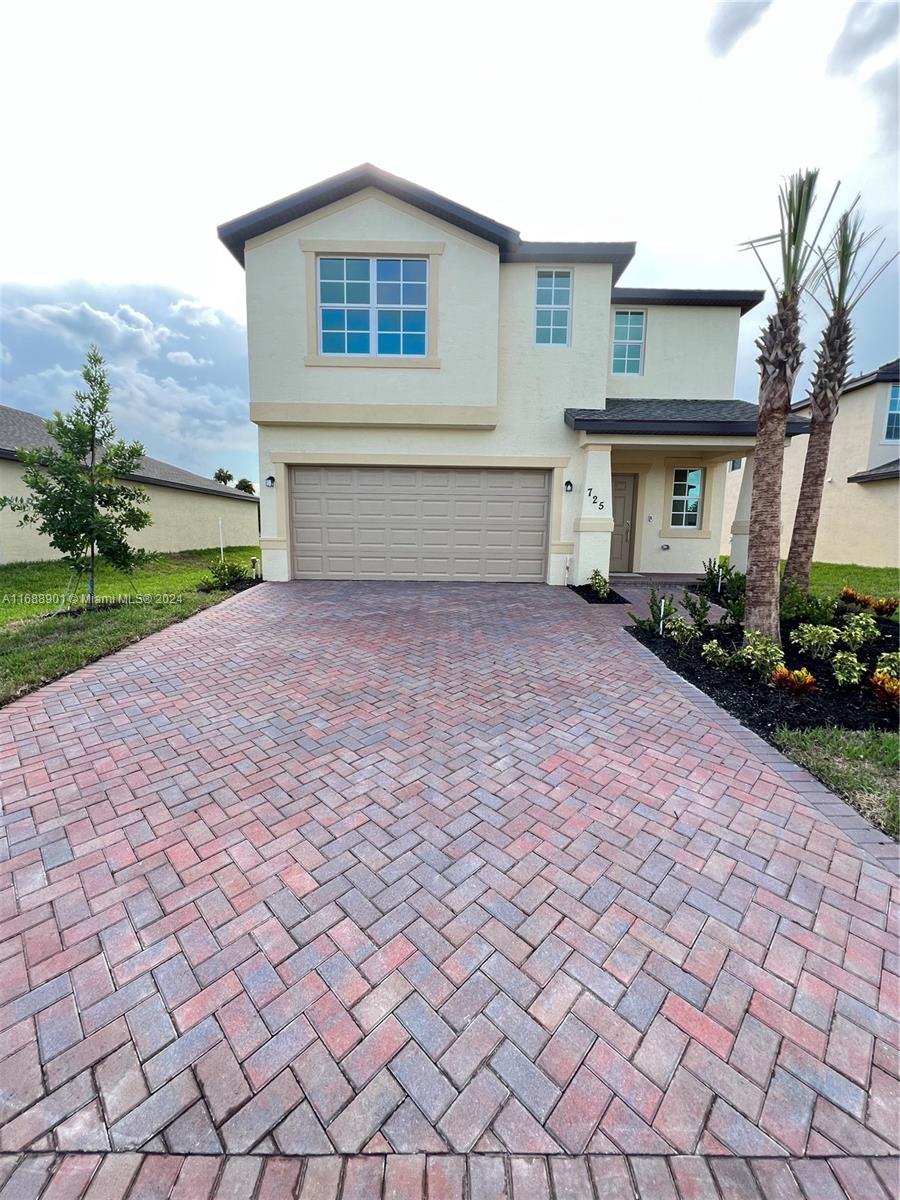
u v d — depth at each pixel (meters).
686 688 5.71
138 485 18.11
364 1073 1.90
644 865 2.98
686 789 3.75
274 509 11.64
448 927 2.55
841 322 8.55
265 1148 1.68
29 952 2.39
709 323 12.75
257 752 4.23
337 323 10.91
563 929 2.54
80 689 5.55
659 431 10.72
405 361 10.91
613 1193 1.59
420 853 3.06
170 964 2.33
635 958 2.39
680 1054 1.98
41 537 14.31
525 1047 2.00
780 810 3.51
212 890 2.77
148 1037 2.02
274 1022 2.08
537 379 11.52
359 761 4.10
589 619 8.82
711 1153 1.69
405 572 12.16
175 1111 1.78
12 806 3.49
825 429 8.95
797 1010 2.15
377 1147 1.69
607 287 11.30
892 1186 1.61
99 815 3.40
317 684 5.74
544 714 5.01
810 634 6.67
